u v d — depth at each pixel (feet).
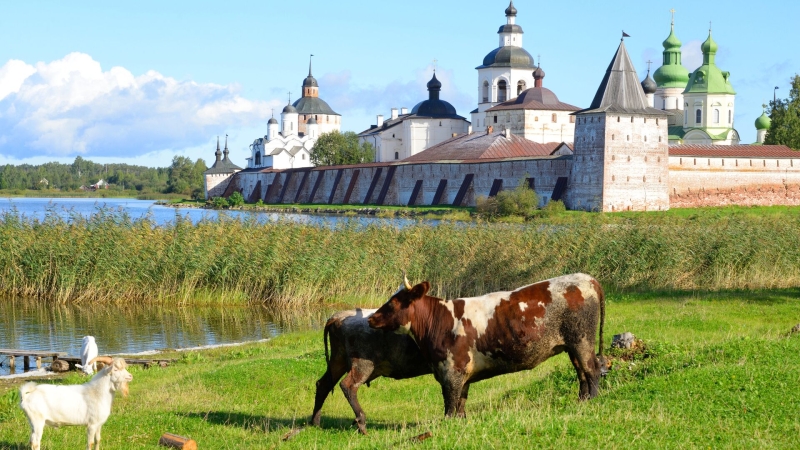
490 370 37.24
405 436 33.78
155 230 111.24
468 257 107.14
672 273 100.27
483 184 314.55
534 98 393.50
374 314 37.09
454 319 36.86
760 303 81.61
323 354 56.03
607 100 277.23
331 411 43.14
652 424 32.65
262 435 38.22
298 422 40.78
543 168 294.25
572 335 36.73
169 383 51.85
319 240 108.58
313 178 415.85
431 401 44.70
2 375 62.49
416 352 37.99
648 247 101.91
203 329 86.33
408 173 352.69
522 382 47.60
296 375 50.14
